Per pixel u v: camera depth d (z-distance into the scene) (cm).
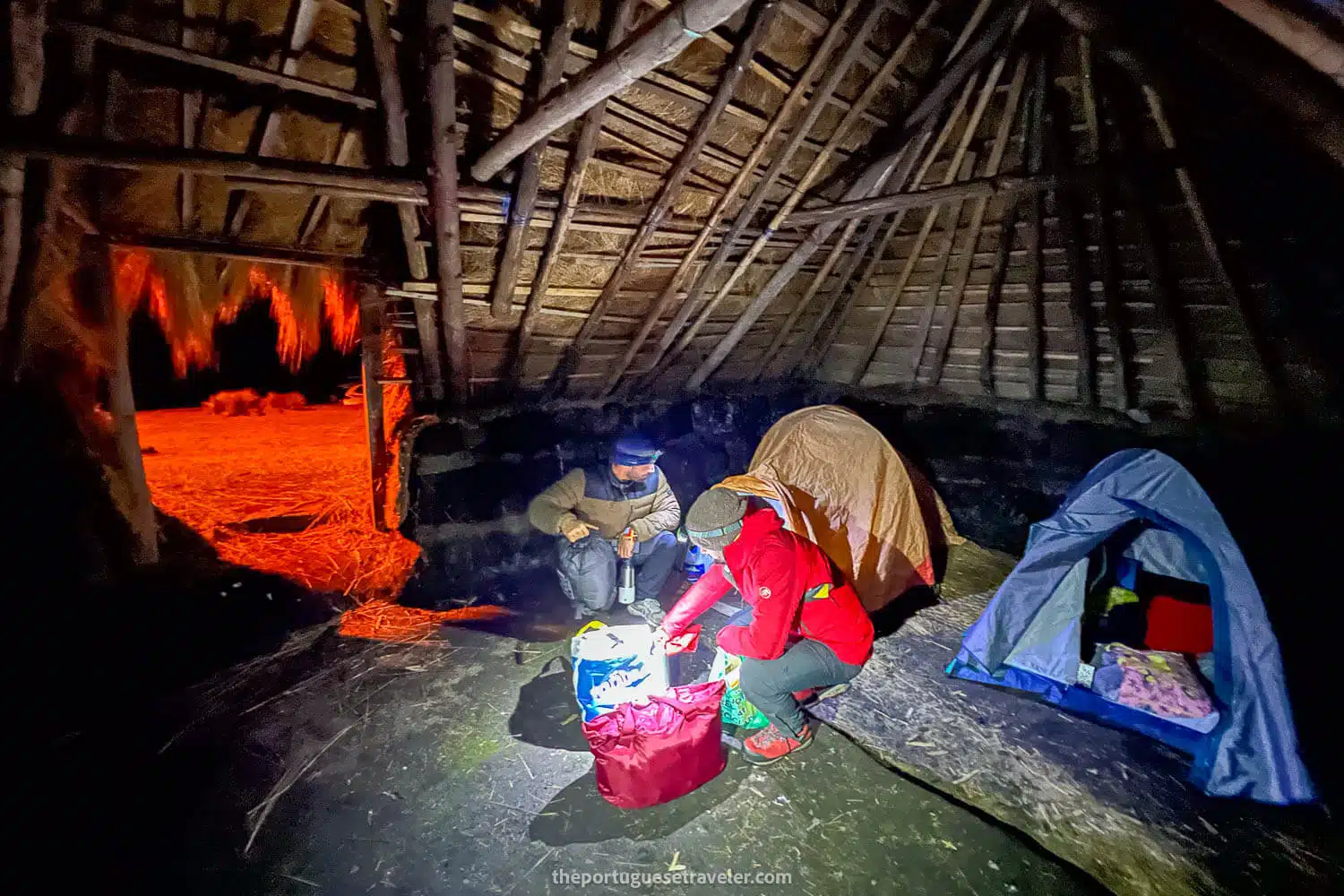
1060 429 439
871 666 308
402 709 270
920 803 224
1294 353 328
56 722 254
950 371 487
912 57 306
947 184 350
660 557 348
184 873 193
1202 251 326
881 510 359
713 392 521
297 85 219
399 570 379
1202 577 290
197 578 354
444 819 215
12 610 279
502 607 359
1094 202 345
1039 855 204
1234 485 369
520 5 222
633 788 214
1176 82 265
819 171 350
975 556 439
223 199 256
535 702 276
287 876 193
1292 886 195
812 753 247
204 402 930
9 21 175
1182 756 249
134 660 294
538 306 337
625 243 331
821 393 555
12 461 281
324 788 227
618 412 462
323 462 589
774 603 222
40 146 204
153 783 226
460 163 263
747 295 424
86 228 250
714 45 257
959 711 275
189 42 201
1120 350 388
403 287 301
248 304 355
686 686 238
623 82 203
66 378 293
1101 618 308
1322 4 174
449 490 382
